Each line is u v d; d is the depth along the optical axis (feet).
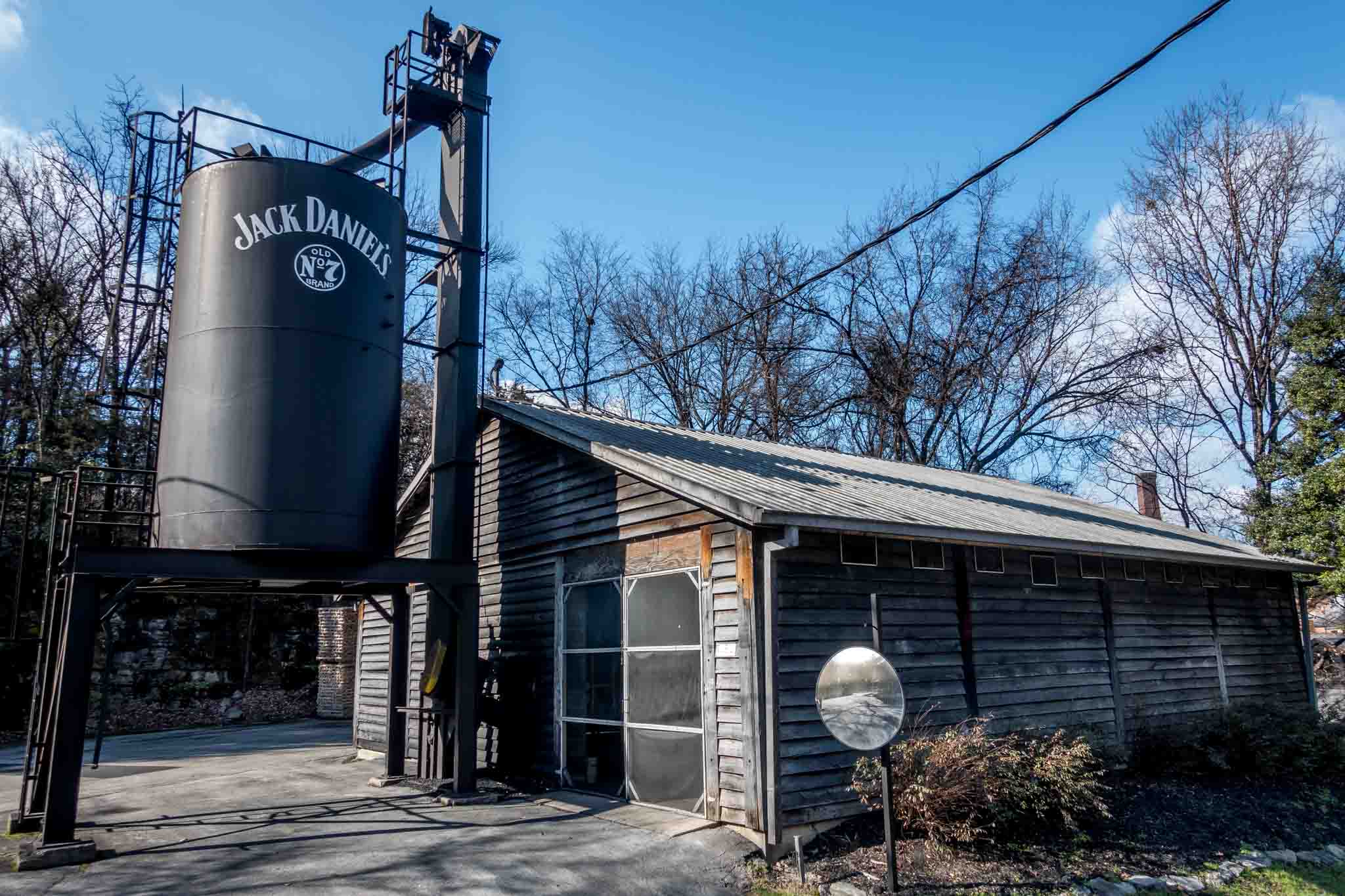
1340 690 60.39
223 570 26.04
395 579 29.50
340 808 29.07
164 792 32.96
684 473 26.58
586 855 23.16
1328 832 29.91
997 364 90.74
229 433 26.48
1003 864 23.36
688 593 27.99
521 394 64.85
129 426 66.23
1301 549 63.72
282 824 26.71
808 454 45.19
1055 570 36.11
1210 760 35.09
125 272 32.73
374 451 28.76
